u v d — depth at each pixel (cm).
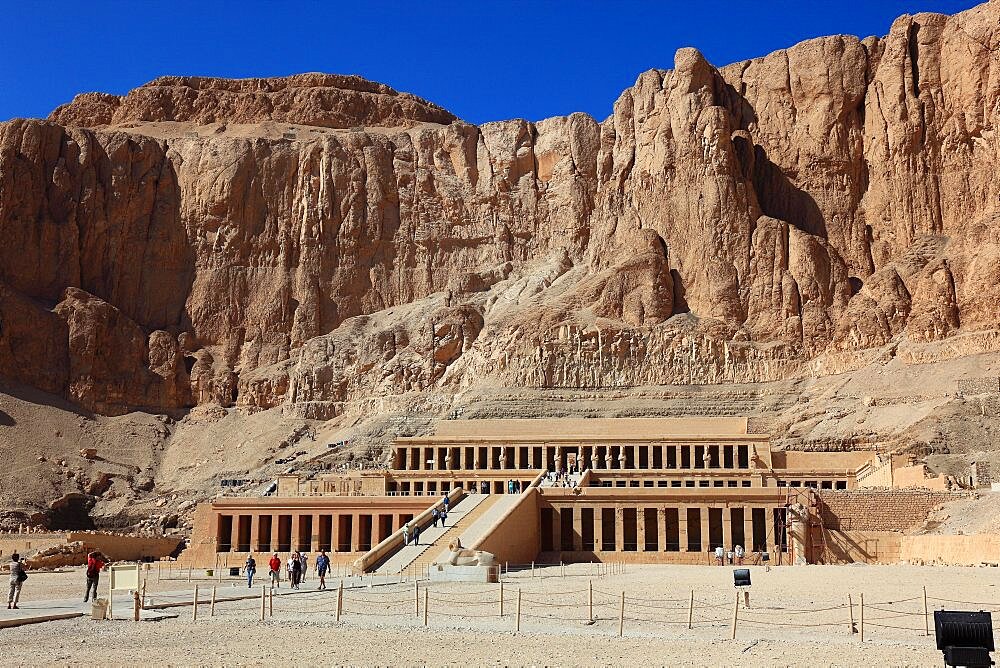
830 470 10925
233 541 9675
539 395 15150
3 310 17212
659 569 7556
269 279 19200
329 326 18912
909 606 4756
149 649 3644
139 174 19588
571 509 9206
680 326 15538
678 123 17225
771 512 8794
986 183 16012
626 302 16000
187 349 18738
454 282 18788
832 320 15425
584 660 3391
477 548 7588
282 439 16188
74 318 17675
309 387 17350
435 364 16712
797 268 15900
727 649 3650
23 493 14562
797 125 17862
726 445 11725
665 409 14538
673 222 16762
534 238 19312
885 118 17100
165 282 19225
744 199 16488
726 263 16112
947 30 16962
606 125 19425
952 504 8300
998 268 14175
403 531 7969
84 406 17212
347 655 3488
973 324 14175
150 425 17288
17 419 16162
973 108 16338
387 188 19738
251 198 19575
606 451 11994
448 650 3600
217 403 17962
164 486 15750
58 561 10069
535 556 8969
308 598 5606
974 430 11031
